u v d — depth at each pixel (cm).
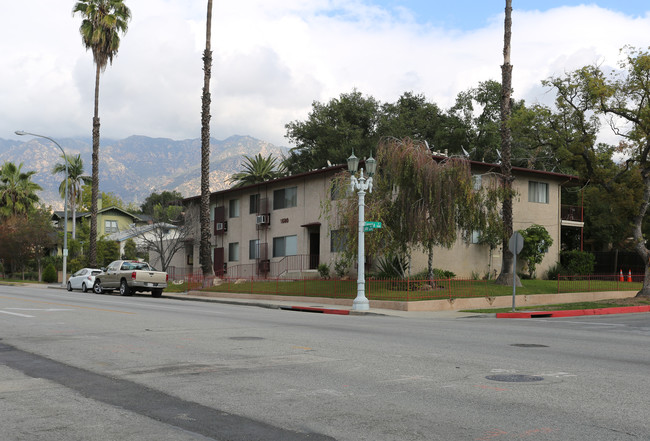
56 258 6038
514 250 2241
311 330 1415
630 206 2786
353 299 2516
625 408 623
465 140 5459
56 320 1576
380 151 2675
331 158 5644
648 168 2750
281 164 6322
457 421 570
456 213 2614
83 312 1847
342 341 1188
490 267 3384
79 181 7588
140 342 1144
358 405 633
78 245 6031
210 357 959
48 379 776
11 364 891
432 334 1371
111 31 4331
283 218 3866
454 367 877
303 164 6100
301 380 768
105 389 714
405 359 950
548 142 2848
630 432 534
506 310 2309
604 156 2812
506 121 2855
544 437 518
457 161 2570
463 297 2439
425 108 5831
